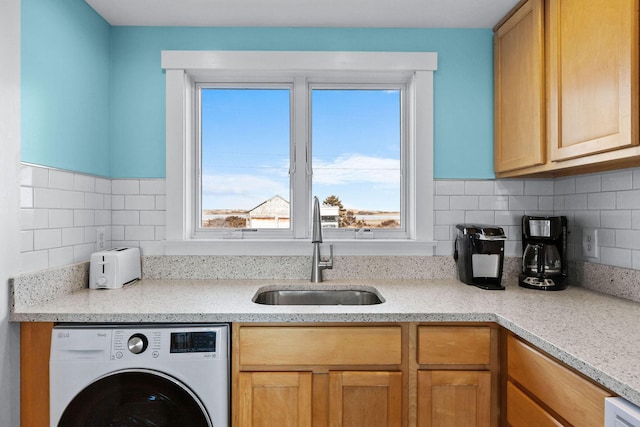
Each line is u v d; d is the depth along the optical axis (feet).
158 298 5.15
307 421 4.52
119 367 4.33
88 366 4.32
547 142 5.04
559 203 6.47
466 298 5.19
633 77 3.62
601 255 5.56
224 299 5.12
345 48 6.58
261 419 4.51
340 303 6.20
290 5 5.92
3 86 4.34
